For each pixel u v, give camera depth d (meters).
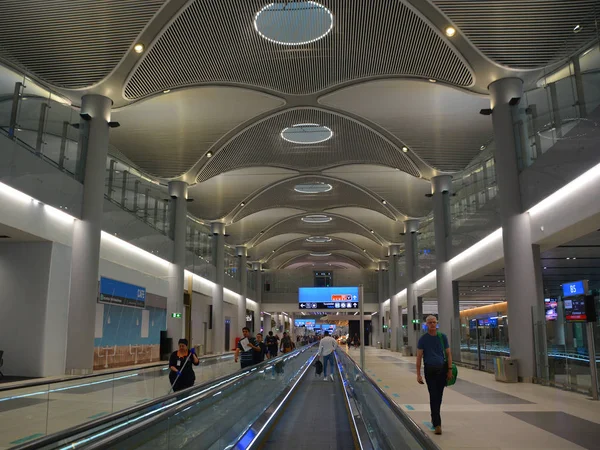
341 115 19.14
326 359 15.94
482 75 14.87
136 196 20.48
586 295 9.77
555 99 12.28
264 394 9.35
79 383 6.85
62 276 14.66
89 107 16.00
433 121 19.28
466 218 20.14
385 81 16.22
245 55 14.77
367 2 12.53
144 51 14.11
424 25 13.24
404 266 36.09
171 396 5.34
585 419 7.47
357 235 43.28
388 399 3.79
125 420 4.49
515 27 12.84
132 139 20.67
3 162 11.91
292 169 25.59
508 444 5.86
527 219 14.12
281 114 19.11
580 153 11.04
